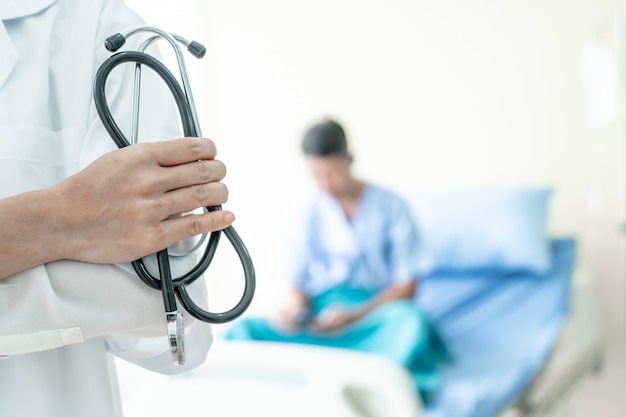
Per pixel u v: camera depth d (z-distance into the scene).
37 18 0.66
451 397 1.69
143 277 0.56
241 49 3.16
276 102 3.13
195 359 0.68
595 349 2.46
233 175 3.21
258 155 3.17
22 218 0.53
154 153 0.54
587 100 2.64
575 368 2.23
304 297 2.53
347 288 2.48
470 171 2.86
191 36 3.02
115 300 0.56
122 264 0.56
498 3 2.77
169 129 0.64
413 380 1.70
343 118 3.05
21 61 0.64
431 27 2.88
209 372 1.66
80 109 0.64
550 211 2.67
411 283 2.39
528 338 2.13
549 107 2.72
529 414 1.89
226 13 3.16
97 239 0.54
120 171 0.53
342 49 3.02
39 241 0.53
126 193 0.53
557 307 2.28
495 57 2.79
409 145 2.96
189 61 3.07
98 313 0.56
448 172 2.90
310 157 2.40
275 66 3.12
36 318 0.55
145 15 2.58
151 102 0.64
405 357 1.84
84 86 0.65
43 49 0.64
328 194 2.50
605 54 2.49
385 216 2.46
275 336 2.11
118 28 0.68
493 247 2.52
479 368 1.94
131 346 0.68
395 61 2.95
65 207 0.53
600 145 2.57
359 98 3.02
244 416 1.50
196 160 0.56
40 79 0.63
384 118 2.99
